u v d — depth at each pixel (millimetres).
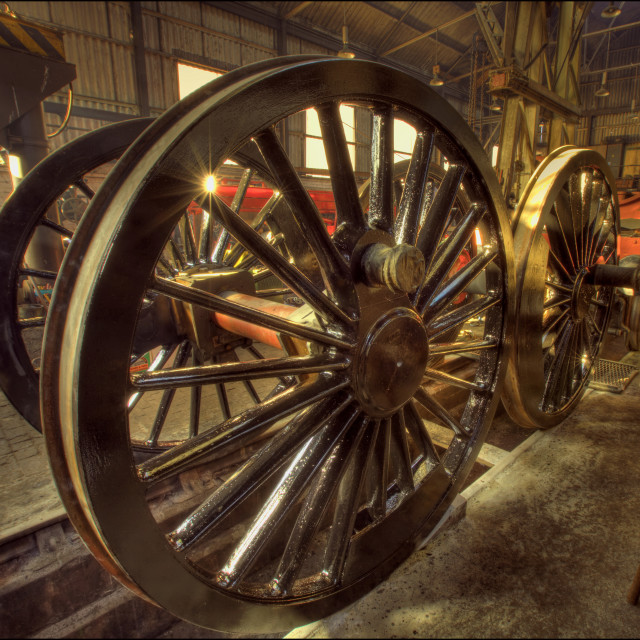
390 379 1440
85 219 995
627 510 2023
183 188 988
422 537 1787
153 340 1840
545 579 1658
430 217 1596
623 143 18344
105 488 967
